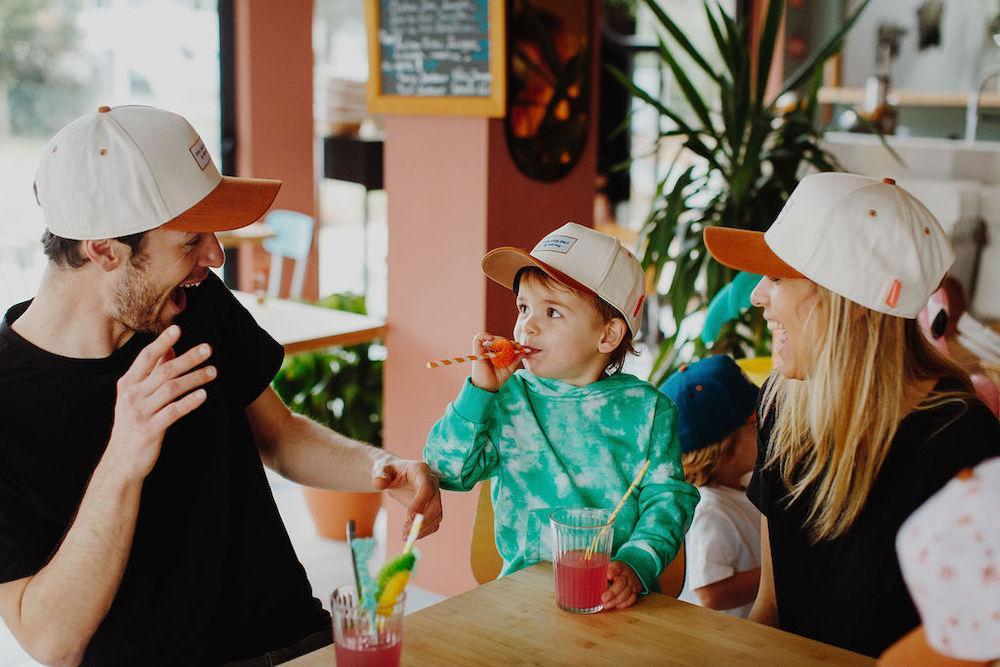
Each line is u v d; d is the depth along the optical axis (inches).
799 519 64.3
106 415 59.9
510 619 56.9
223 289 71.6
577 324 67.1
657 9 123.7
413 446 131.5
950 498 34.8
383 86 126.5
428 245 125.6
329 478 73.3
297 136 222.4
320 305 158.9
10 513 56.6
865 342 60.5
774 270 62.6
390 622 48.4
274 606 66.4
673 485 67.2
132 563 60.4
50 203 57.8
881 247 59.3
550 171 128.2
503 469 69.3
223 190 61.9
